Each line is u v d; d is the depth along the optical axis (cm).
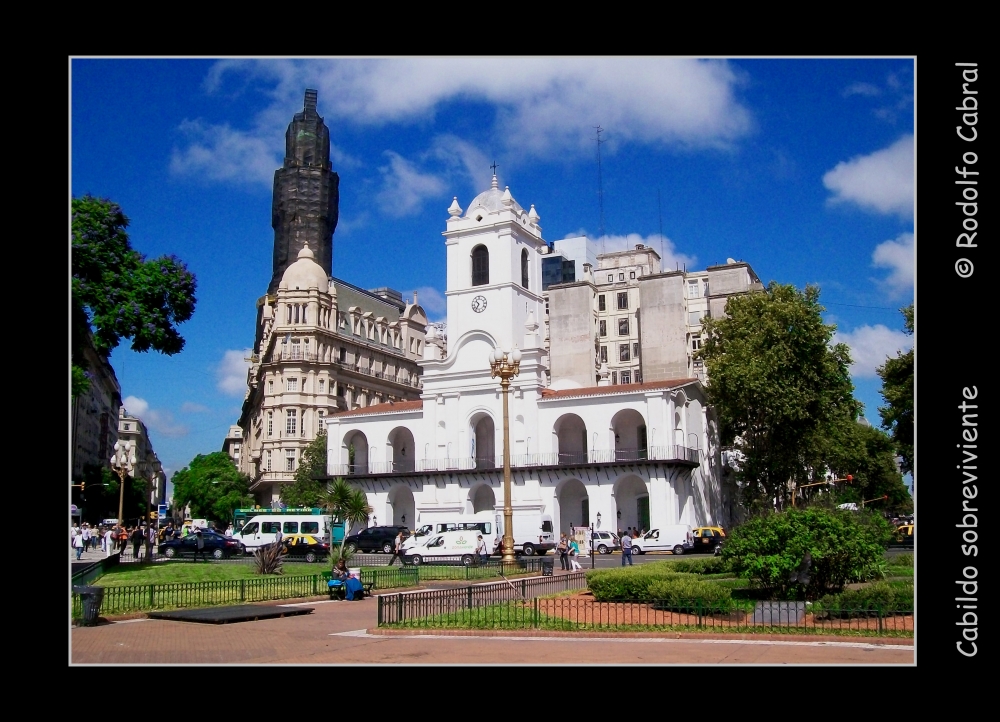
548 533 5328
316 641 1727
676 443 6575
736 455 7731
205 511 10256
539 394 6762
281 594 2647
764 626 1723
